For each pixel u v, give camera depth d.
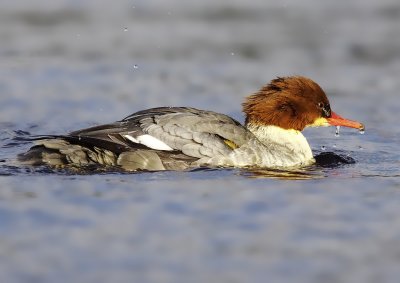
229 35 24.05
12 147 15.43
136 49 22.73
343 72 21.44
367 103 19.41
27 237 10.80
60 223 11.27
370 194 12.80
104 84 20.19
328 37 23.97
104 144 13.50
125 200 12.16
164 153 13.64
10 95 19.12
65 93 19.41
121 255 10.37
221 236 10.98
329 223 11.51
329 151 15.95
